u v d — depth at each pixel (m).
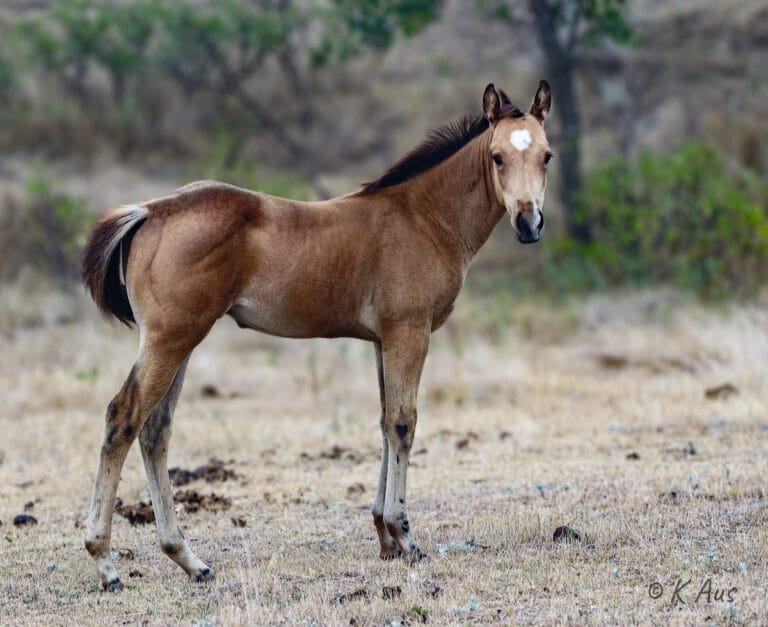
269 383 29.30
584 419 23.52
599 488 17.52
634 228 39.00
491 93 14.47
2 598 13.38
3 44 54.28
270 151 52.28
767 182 40.97
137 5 50.28
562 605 12.30
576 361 30.33
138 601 13.08
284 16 51.28
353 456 21.17
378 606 12.40
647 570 13.44
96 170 49.56
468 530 15.55
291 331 14.26
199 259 13.31
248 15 49.81
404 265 14.27
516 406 25.47
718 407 23.58
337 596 12.86
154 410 13.84
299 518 16.86
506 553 14.44
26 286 40.53
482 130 15.21
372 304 14.31
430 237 14.55
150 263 13.34
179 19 48.97
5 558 15.08
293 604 12.54
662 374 28.45
